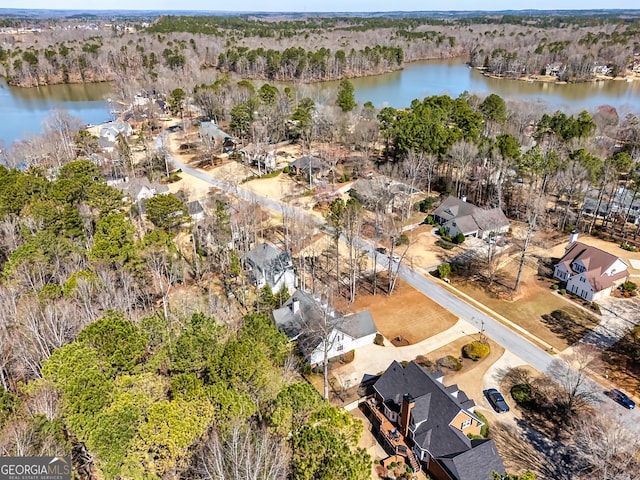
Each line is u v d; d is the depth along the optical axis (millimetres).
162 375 31969
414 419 33719
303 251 65375
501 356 45094
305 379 42062
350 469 23203
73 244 51531
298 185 88000
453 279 58906
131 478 23344
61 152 94000
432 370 42875
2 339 38375
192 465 25734
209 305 46438
